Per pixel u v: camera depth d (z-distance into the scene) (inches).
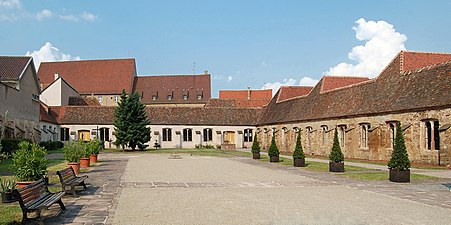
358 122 1307.8
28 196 367.2
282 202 480.4
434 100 989.8
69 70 3432.6
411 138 1069.1
